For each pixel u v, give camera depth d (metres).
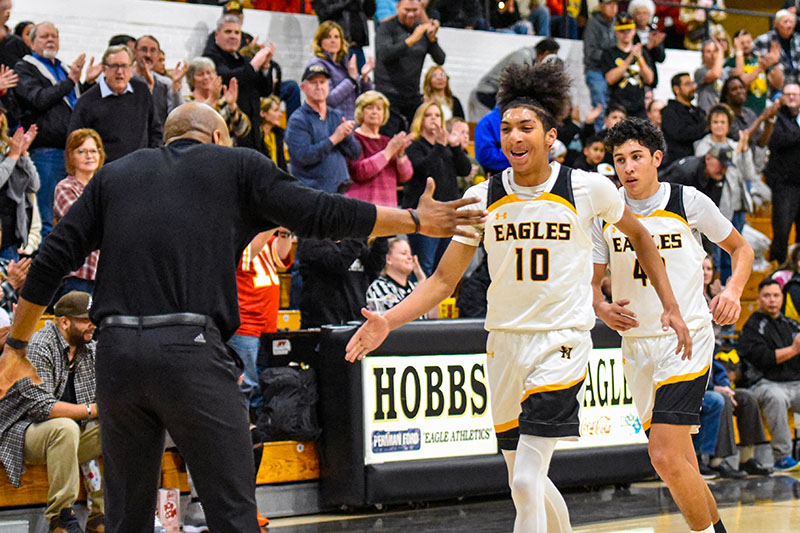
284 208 3.36
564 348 4.27
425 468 7.21
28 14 8.53
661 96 12.45
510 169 4.43
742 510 7.19
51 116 7.96
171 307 3.26
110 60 7.75
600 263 5.23
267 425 7.12
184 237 3.30
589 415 7.92
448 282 4.41
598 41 11.03
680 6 12.23
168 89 8.54
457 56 10.75
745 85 12.20
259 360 7.44
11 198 7.36
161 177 3.38
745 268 5.12
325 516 7.15
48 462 6.04
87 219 3.40
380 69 9.77
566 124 10.33
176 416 3.22
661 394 4.96
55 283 3.38
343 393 7.07
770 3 16.80
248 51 9.10
